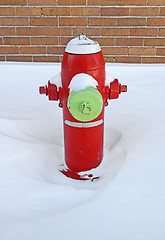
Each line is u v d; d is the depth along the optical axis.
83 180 1.53
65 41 2.94
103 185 1.46
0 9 2.82
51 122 2.09
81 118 1.38
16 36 2.94
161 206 1.24
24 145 1.67
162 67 2.89
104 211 1.23
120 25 2.85
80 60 1.33
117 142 1.79
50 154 1.70
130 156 1.56
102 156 1.66
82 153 1.54
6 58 3.03
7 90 2.65
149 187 1.35
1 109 2.32
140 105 2.29
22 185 1.40
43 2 2.78
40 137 1.89
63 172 1.60
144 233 1.12
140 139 1.71
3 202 1.30
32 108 2.36
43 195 1.35
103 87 1.44
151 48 2.93
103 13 2.80
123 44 2.92
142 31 2.86
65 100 1.45
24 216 1.22
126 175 1.42
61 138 1.91
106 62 3.01
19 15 2.85
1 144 1.63
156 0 2.73
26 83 2.76
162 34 2.86
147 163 1.49
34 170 1.52
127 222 1.17
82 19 2.84
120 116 2.12
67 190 1.39
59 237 1.11
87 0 2.75
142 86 2.63
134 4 2.75
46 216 1.22
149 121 1.98
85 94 1.31
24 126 1.98
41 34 2.92
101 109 1.37
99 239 1.09
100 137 1.55
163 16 2.79
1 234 1.12
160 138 1.70
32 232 1.13
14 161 1.55
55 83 1.49
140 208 1.24
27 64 2.97
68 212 1.23
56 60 3.03
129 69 2.89
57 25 2.88
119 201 1.28
